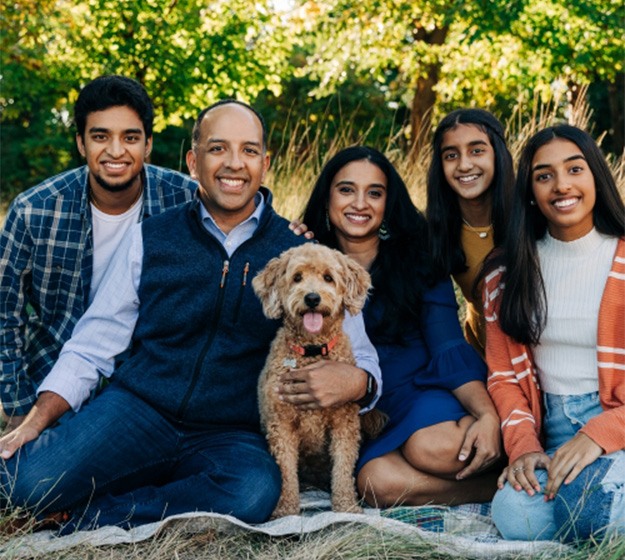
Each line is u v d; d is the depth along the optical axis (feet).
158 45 39.55
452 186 12.51
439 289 11.97
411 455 10.65
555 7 37.27
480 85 47.21
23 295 12.26
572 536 9.25
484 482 10.98
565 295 10.34
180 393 10.54
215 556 9.39
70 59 42.32
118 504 10.07
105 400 10.48
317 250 10.78
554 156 10.01
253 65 42.09
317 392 10.17
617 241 10.21
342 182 11.83
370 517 9.66
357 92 62.80
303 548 9.25
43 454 9.84
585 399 10.23
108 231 12.32
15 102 54.54
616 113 48.34
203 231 10.89
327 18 46.57
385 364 11.81
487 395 10.98
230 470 10.00
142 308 10.90
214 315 10.73
